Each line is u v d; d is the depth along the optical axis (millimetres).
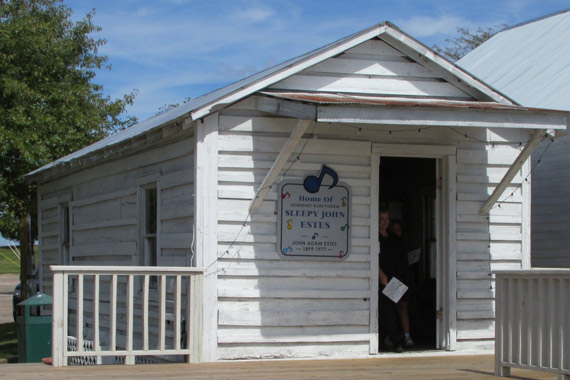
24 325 11891
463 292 9914
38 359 11836
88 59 22719
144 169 11016
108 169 12375
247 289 9125
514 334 7648
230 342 9016
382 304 10141
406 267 10297
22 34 19250
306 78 9523
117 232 11977
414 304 11797
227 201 9125
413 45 9703
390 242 10227
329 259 9430
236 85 10602
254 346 9117
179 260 9688
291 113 8594
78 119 19484
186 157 9680
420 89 9906
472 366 8680
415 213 12070
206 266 8969
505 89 14859
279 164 8859
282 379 7609
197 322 8773
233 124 9172
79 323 8422
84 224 13336
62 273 8398
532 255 14625
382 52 9812
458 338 9883
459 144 10016
